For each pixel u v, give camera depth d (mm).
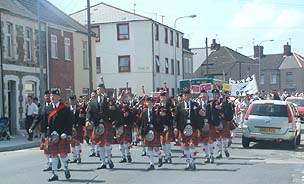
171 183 11523
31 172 13758
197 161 15523
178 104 13922
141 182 11734
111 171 13594
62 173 13352
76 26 39469
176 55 59625
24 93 30656
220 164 14828
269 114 19484
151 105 14211
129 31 52375
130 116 15500
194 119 13742
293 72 89562
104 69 52938
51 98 12594
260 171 13336
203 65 82688
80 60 38812
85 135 16047
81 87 38875
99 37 53031
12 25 29562
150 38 52000
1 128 25156
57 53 35188
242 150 18891
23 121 30047
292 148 19516
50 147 12305
